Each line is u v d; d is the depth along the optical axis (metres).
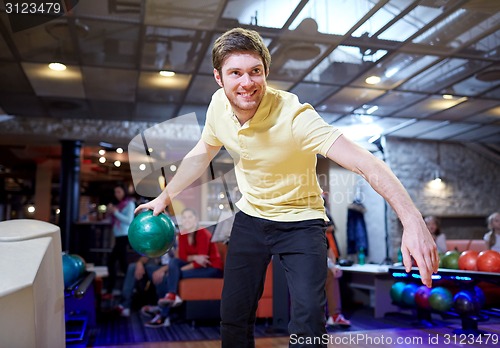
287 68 5.01
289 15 3.82
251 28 4.06
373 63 4.86
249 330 1.56
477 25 4.01
